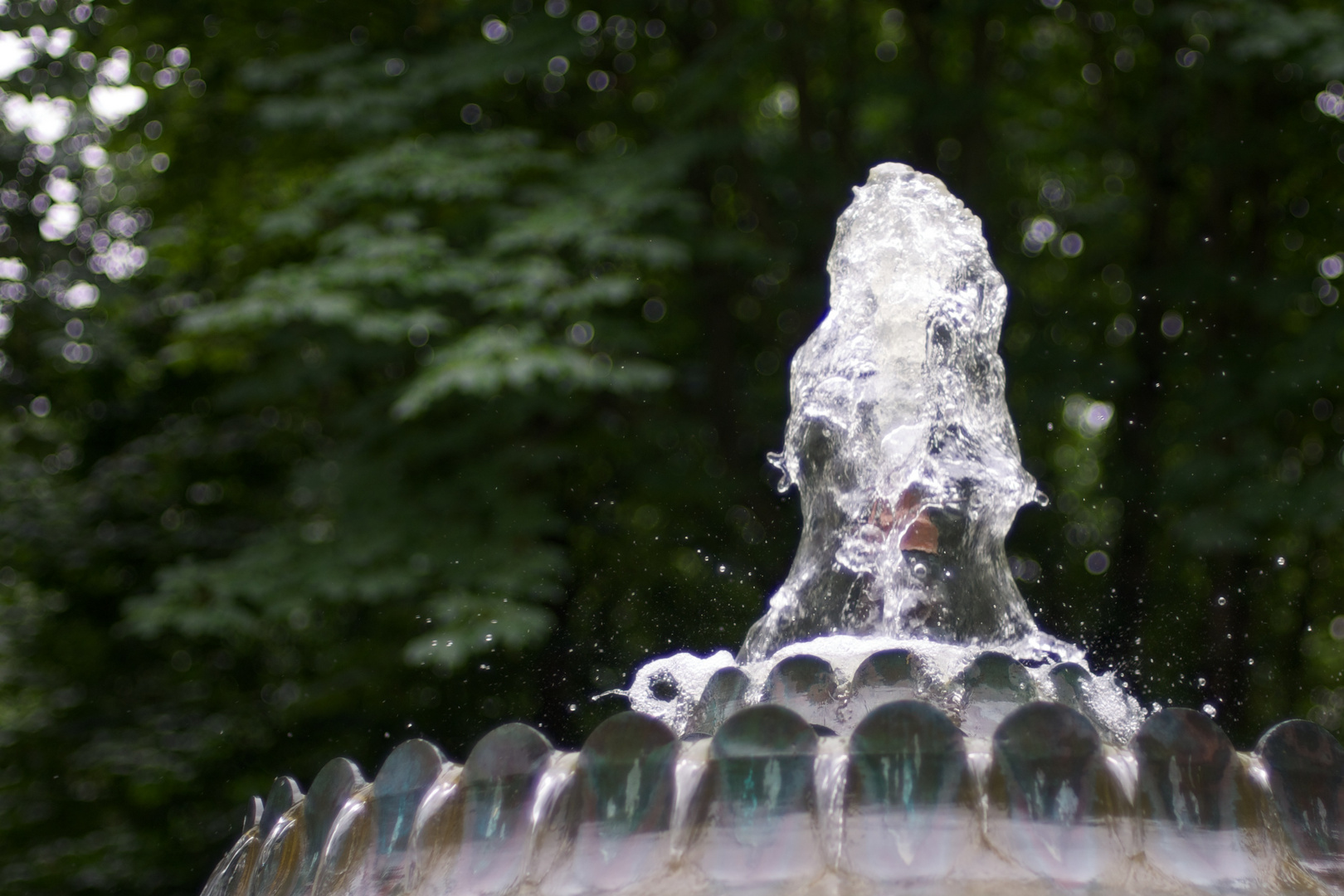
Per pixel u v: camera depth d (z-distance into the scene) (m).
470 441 9.40
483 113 10.99
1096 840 2.05
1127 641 10.43
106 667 12.00
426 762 2.36
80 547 11.82
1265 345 10.06
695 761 2.16
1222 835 2.12
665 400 11.02
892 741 2.08
